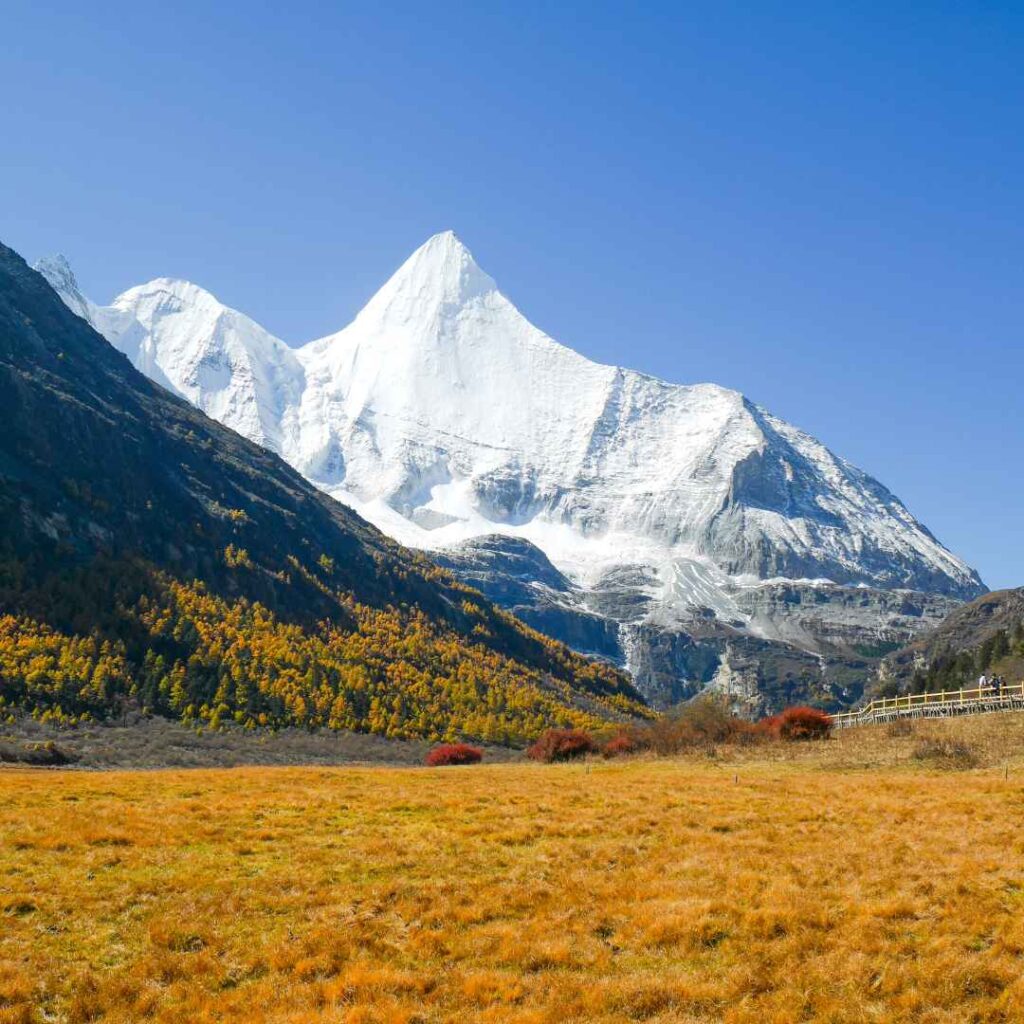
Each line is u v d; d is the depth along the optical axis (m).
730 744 63.91
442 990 17.83
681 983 17.73
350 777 43.38
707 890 22.61
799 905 21.14
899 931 19.67
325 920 21.22
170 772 47.06
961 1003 16.75
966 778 38.31
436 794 36.09
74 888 23.02
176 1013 17.22
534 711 164.12
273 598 163.00
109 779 41.28
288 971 18.88
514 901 22.27
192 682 116.81
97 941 20.12
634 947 19.66
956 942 18.92
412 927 20.86
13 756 79.19
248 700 119.00
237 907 21.98
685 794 35.91
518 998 17.59
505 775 46.16
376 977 18.17
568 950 19.36
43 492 144.00
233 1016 17.09
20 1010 17.11
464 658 184.62
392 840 27.84
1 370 164.38
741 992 17.53
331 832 29.16
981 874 23.02
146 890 23.05
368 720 127.81
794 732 63.91
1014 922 19.58
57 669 106.50
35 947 19.77
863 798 33.72
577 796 35.44
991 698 66.12
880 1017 16.45
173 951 19.70
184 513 171.75
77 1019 17.09
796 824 29.59
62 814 30.48
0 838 27.06
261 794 35.84
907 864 24.17
